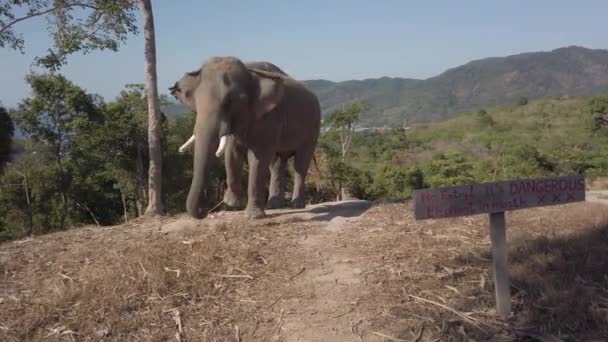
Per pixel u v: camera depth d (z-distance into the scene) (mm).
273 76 6359
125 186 20156
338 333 3949
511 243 5324
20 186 20609
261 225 6402
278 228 6289
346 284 4633
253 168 6762
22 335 4043
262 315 4230
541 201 4008
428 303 4273
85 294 4504
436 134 73000
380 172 28922
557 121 69188
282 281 4750
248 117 6340
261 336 3982
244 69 6289
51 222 20438
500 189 3896
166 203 20109
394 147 52312
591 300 4148
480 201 3854
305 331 3998
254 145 6703
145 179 20094
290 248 5543
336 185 23938
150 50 9422
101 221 21703
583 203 7133
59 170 20422
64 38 9594
